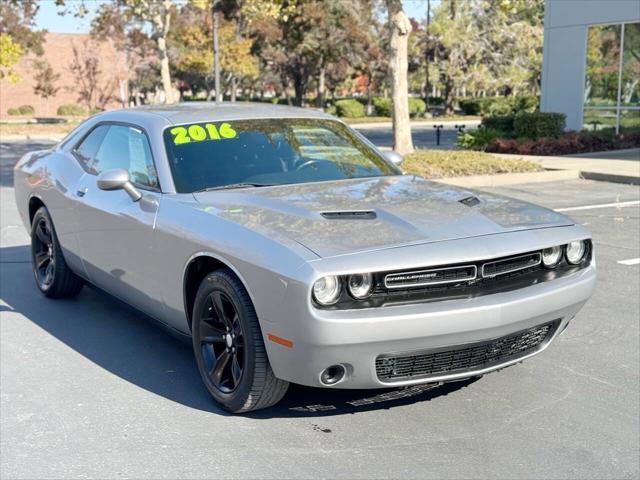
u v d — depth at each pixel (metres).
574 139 19.11
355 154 5.33
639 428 3.96
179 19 56.00
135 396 4.45
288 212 4.09
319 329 3.45
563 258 4.16
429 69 56.69
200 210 4.29
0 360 5.09
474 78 49.09
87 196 5.43
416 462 3.59
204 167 4.78
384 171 5.27
